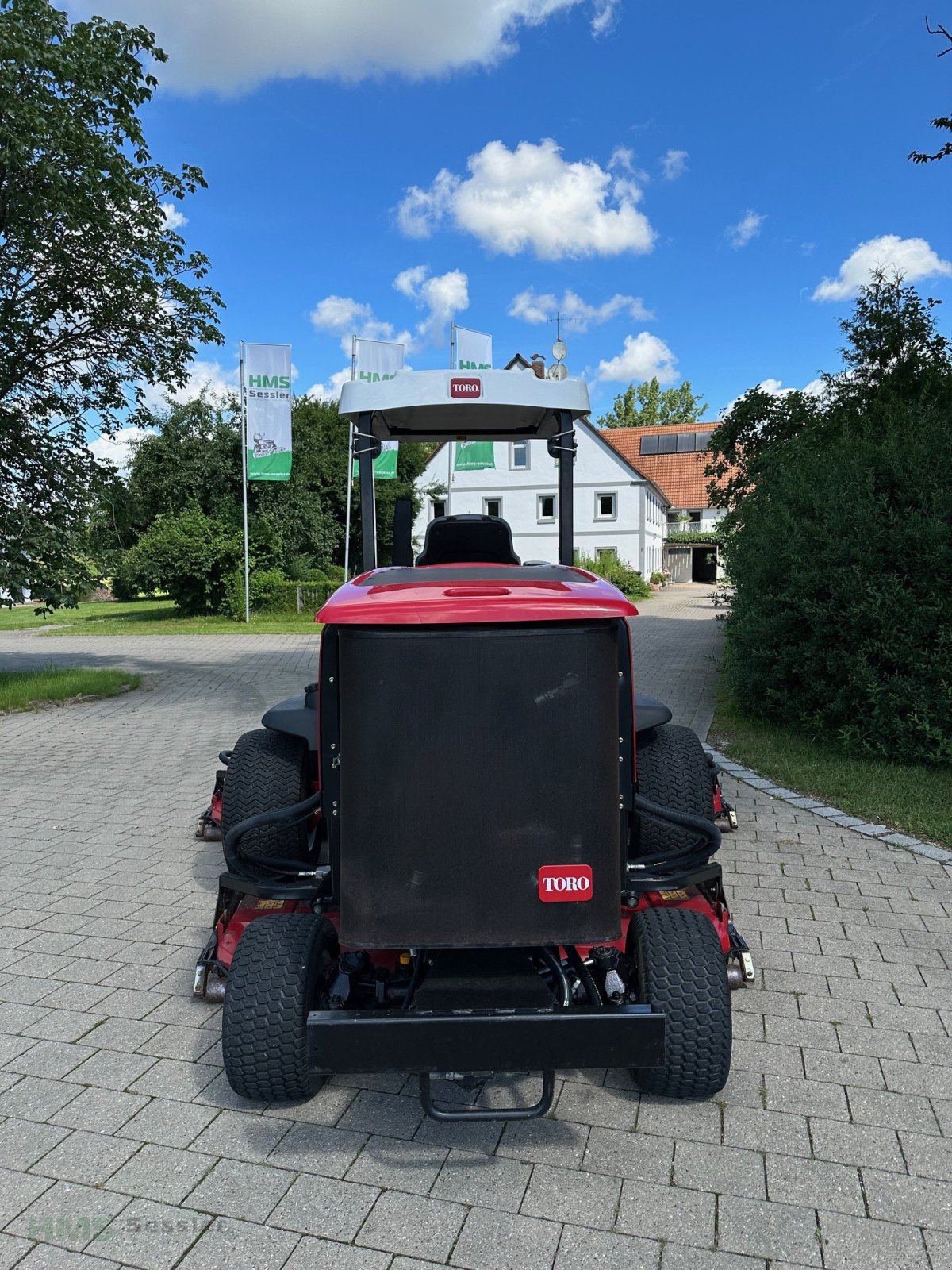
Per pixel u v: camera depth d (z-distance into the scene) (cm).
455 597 238
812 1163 257
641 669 1240
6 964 391
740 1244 228
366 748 235
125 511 1189
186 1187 251
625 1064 233
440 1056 231
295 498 3062
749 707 814
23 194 946
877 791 596
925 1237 230
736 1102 286
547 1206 242
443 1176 254
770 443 1336
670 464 5053
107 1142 271
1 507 1038
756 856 498
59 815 612
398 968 291
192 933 420
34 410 1082
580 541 3894
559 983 267
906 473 678
